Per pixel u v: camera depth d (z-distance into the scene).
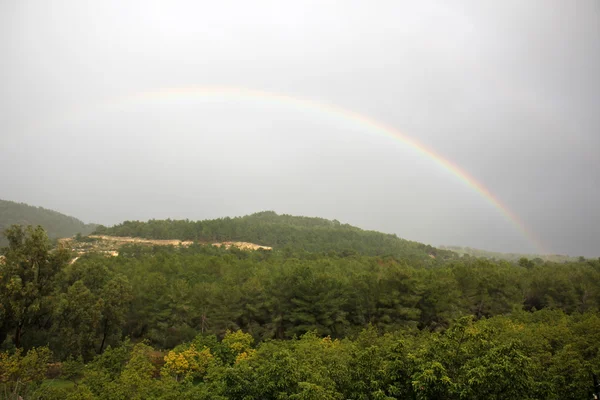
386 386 21.44
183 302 52.91
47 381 35.66
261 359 28.08
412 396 20.84
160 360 45.12
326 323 50.16
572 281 65.19
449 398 20.28
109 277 58.69
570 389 23.42
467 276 59.94
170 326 52.97
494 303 57.62
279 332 53.03
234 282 60.28
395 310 51.53
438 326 52.19
